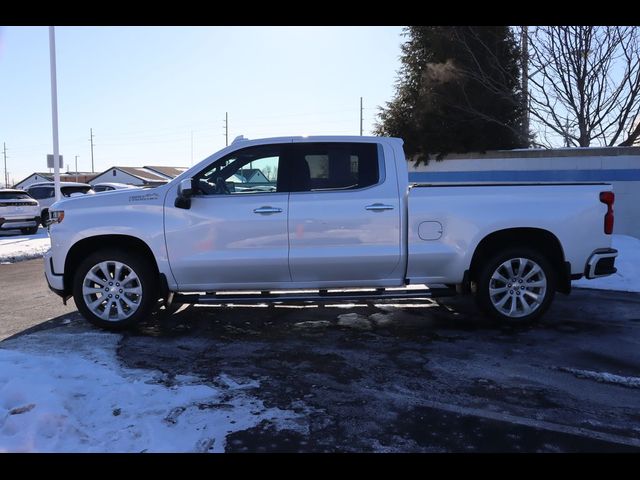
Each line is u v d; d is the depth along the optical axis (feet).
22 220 61.21
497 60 42.86
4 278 32.12
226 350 17.13
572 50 39.52
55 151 56.08
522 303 19.24
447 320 20.70
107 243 19.10
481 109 43.21
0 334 18.90
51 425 11.57
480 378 14.84
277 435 11.60
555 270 19.74
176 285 18.72
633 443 11.37
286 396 13.56
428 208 18.62
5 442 11.00
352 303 23.52
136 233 18.29
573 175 39.11
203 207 18.40
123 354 16.61
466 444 11.30
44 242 50.70
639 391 14.02
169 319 20.85
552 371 15.37
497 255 19.03
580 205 19.16
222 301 18.62
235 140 20.06
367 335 18.80
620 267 28.58
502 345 17.65
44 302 24.39
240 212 18.35
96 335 18.52
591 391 13.99
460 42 44.04
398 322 20.47
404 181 18.92
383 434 11.70
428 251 18.70
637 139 42.55
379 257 18.61
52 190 68.90
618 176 38.09
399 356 16.61
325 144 18.97
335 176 18.84
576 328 19.53
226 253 18.42
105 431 11.60
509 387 14.23
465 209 18.71
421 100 45.55
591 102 40.73
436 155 42.91
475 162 42.04
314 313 21.84
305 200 18.48
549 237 19.30
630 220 37.96
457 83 43.11
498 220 18.71
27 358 15.62
